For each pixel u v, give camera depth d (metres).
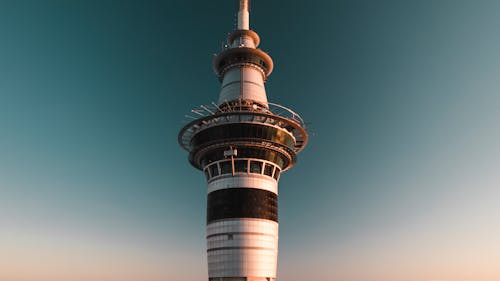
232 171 95.19
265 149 97.31
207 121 99.31
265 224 92.81
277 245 95.94
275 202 97.56
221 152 97.50
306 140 106.31
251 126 95.56
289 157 103.50
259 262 89.44
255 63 110.38
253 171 96.25
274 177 100.25
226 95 107.69
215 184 97.00
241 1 120.19
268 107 106.50
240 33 115.19
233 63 110.00
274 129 97.44
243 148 96.69
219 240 91.56
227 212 92.56
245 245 89.75
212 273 90.81
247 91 106.06
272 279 91.19
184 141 107.25
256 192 94.38
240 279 87.94
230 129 95.56
